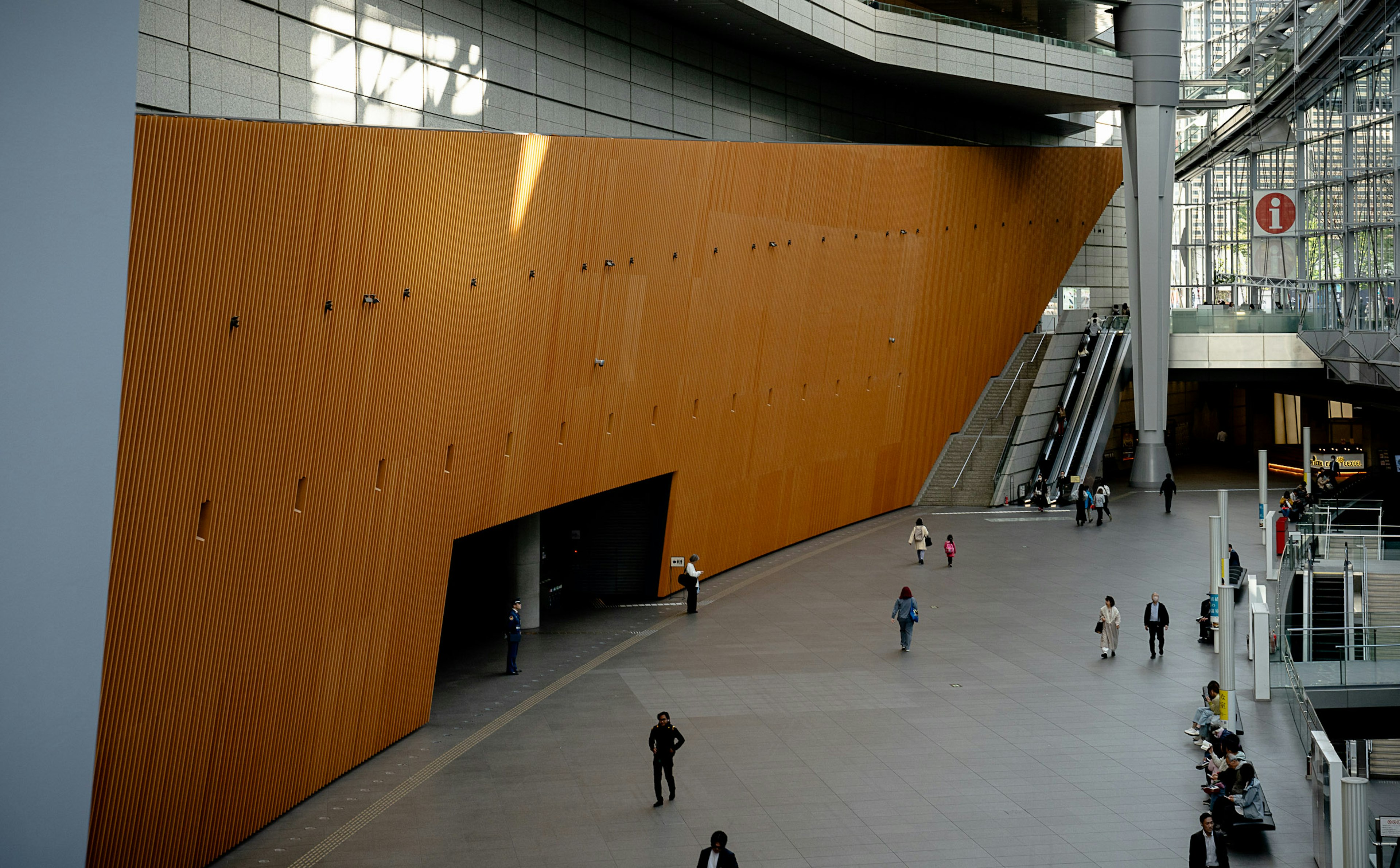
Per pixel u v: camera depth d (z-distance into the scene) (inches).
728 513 1086.4
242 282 456.4
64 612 297.0
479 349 665.0
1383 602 993.5
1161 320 1606.8
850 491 1322.6
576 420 808.3
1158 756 607.5
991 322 1545.3
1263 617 714.8
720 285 992.9
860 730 654.5
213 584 463.2
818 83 1333.7
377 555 593.0
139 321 405.1
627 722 670.5
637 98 1015.6
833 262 1188.5
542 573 962.1
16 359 283.3
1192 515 1407.5
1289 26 1780.3
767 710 690.8
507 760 607.5
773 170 1047.0
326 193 502.6
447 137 594.2
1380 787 844.0
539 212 705.0
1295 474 1835.6
